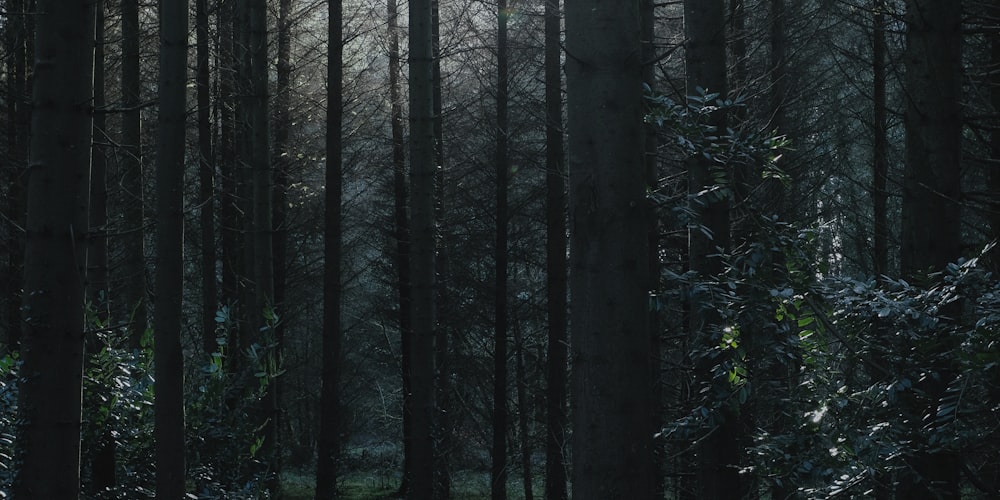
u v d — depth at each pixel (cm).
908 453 488
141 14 1719
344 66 1931
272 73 2080
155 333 708
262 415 1157
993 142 888
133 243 1323
